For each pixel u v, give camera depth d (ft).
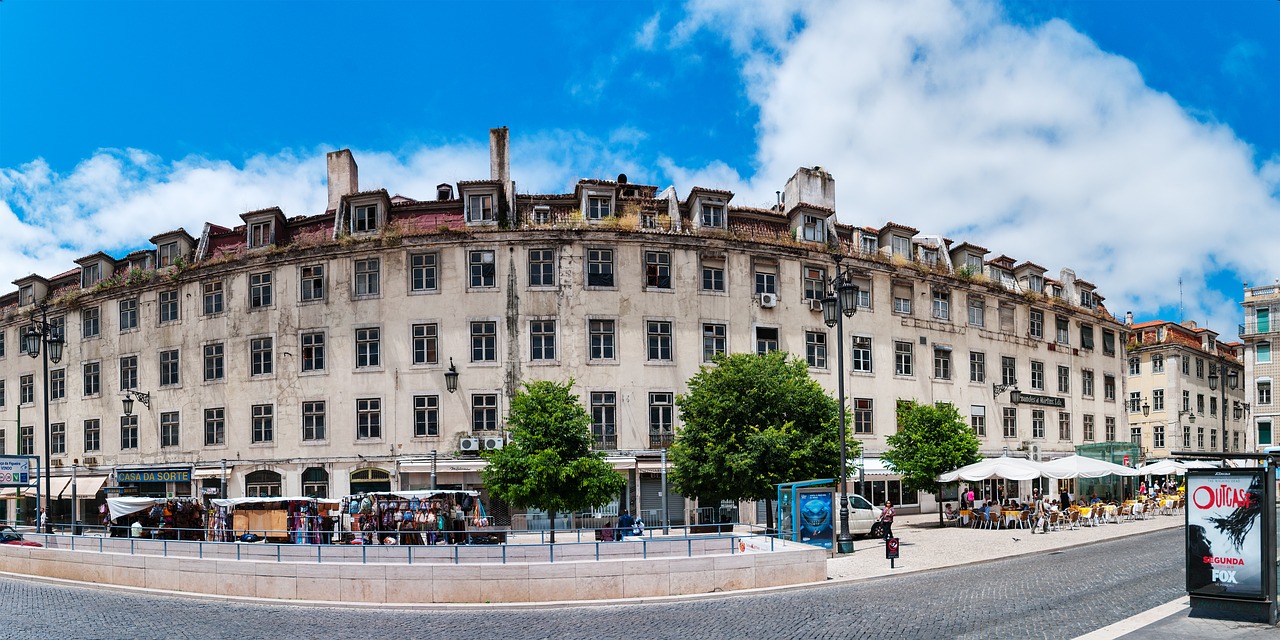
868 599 53.47
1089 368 169.99
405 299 116.47
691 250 120.57
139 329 130.21
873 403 129.90
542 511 101.81
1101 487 160.66
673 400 116.88
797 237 128.26
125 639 44.52
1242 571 41.39
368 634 45.42
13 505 139.44
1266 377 213.87
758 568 59.41
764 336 123.24
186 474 121.39
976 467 107.45
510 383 114.01
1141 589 54.08
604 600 55.11
